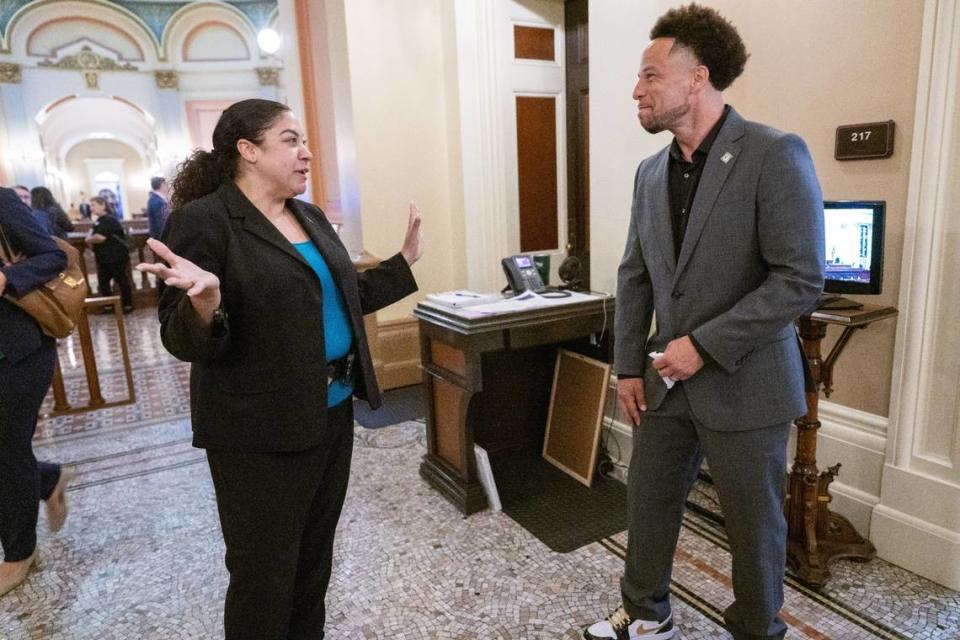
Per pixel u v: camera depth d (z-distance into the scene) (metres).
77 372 4.96
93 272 9.91
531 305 2.62
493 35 3.81
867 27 2.03
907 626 1.85
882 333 2.13
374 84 4.13
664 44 1.47
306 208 1.64
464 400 2.56
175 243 1.34
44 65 12.39
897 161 2.01
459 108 4.04
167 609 2.10
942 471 2.00
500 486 2.89
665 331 1.59
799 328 1.98
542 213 4.12
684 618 1.94
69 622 2.05
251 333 1.38
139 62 12.83
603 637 1.82
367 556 2.34
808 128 2.22
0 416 2.13
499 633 1.91
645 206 1.67
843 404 2.28
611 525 2.51
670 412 1.63
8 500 2.20
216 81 13.12
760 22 2.31
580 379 2.95
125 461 3.28
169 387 4.49
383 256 4.31
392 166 4.26
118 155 19.22
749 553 1.54
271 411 1.40
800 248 1.38
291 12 5.45
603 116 2.87
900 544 2.10
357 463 3.17
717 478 1.55
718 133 1.48
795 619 1.89
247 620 1.48
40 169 12.85
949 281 1.92
